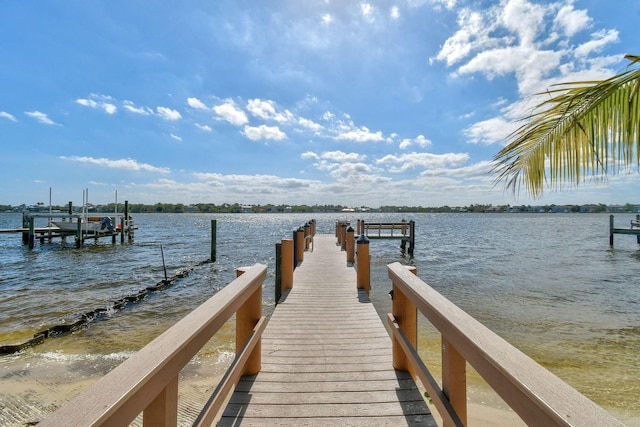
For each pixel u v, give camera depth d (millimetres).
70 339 6961
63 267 16281
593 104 1456
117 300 9789
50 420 744
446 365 1639
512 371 934
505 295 10539
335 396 2475
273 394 2500
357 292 5660
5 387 5027
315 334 3771
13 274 14422
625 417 4227
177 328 1329
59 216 24859
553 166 1740
